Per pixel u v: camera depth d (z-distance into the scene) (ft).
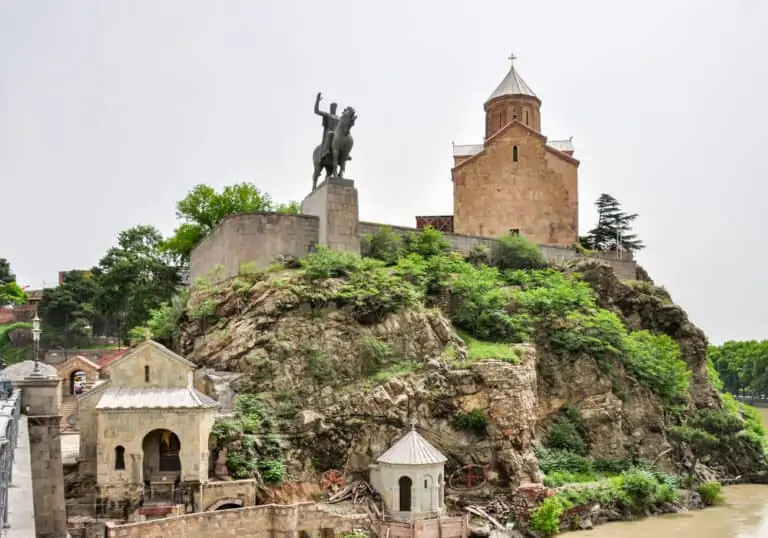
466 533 120.26
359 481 131.34
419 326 151.53
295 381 140.26
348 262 157.89
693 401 198.08
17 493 58.18
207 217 232.32
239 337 145.89
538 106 248.11
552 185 228.22
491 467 136.87
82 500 122.21
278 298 147.74
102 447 119.96
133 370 126.41
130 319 237.66
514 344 157.69
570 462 152.25
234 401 135.54
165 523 108.99
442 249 189.88
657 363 178.29
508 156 229.66
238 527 115.44
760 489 183.42
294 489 127.75
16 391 84.28
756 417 244.42
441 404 140.26
